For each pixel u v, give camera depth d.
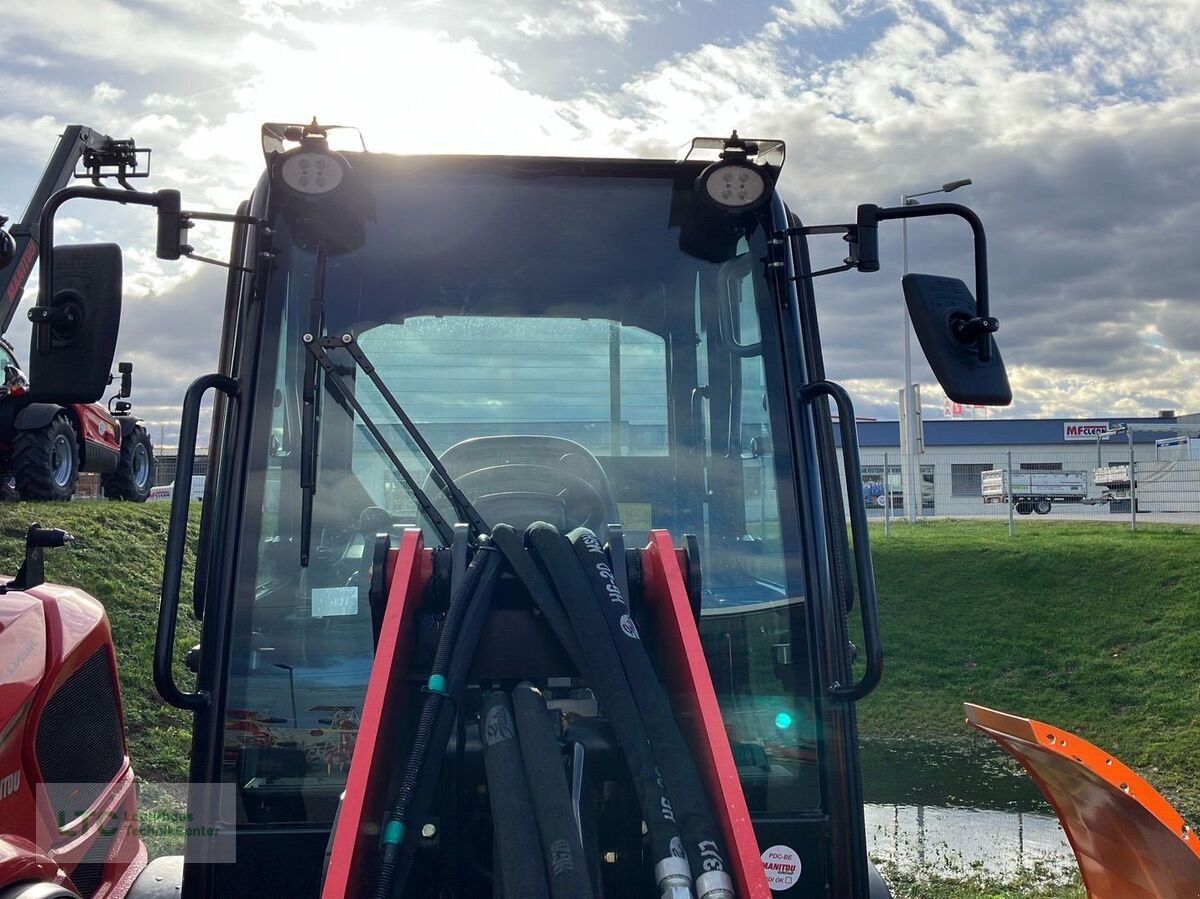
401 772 2.49
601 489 3.06
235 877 2.68
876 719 12.80
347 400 2.97
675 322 3.16
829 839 2.79
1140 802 2.82
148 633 10.30
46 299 2.63
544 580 2.51
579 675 2.55
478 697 2.58
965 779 10.27
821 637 2.89
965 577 17.17
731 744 2.86
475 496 2.99
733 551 3.00
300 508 2.87
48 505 12.99
